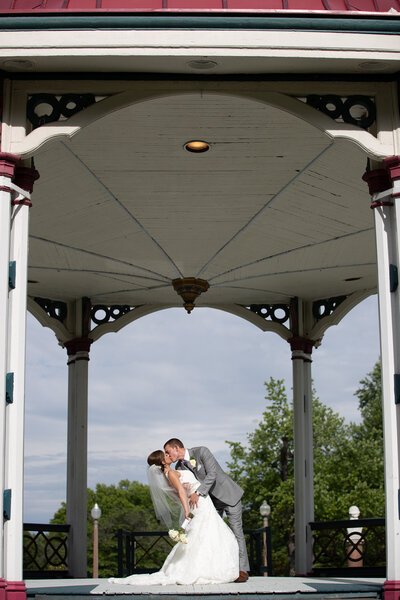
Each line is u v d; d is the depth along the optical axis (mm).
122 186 8180
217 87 5891
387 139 5859
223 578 6535
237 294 11758
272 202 8594
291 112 5883
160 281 11055
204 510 6641
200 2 5645
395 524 5414
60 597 5473
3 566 5191
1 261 5465
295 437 11414
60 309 11859
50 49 5391
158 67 5750
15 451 5363
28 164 5859
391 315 5730
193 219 9008
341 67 5785
